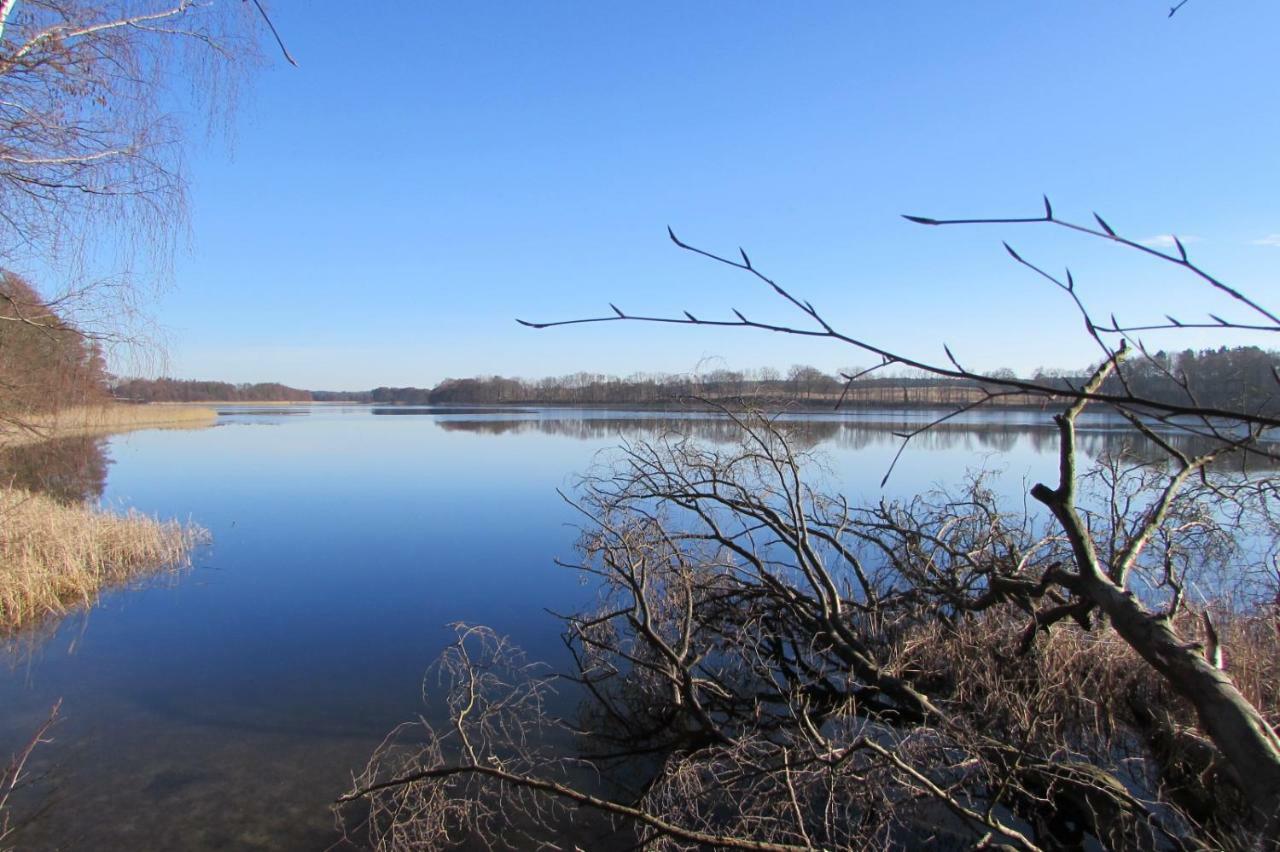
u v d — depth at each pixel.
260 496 18.75
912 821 4.19
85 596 9.52
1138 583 6.77
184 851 4.43
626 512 7.13
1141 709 4.98
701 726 5.74
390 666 7.36
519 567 11.42
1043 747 4.49
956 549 6.56
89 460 25.95
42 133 5.34
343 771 5.33
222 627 8.63
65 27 4.87
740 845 3.49
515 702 6.39
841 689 6.18
